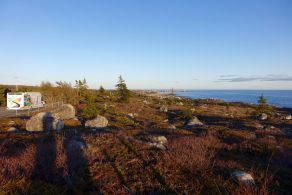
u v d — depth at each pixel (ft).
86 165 27.71
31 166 26.00
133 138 40.52
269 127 85.92
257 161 33.09
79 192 21.31
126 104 187.01
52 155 29.09
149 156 31.55
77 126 70.69
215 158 32.19
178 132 54.19
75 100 178.91
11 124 73.67
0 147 34.50
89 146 33.71
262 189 21.61
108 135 42.45
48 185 21.97
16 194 20.12
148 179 24.64
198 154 30.19
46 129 60.64
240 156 35.29
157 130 55.42
